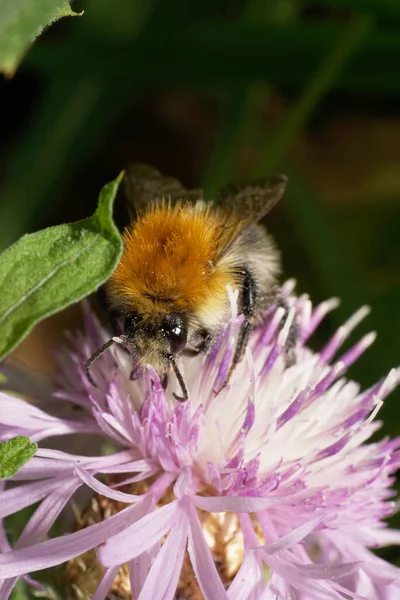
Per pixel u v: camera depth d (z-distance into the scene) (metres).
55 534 0.13
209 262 0.13
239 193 0.13
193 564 0.12
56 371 0.13
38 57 0.17
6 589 0.12
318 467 0.13
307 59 0.17
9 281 0.11
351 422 0.13
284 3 0.18
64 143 0.17
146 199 0.13
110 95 0.18
